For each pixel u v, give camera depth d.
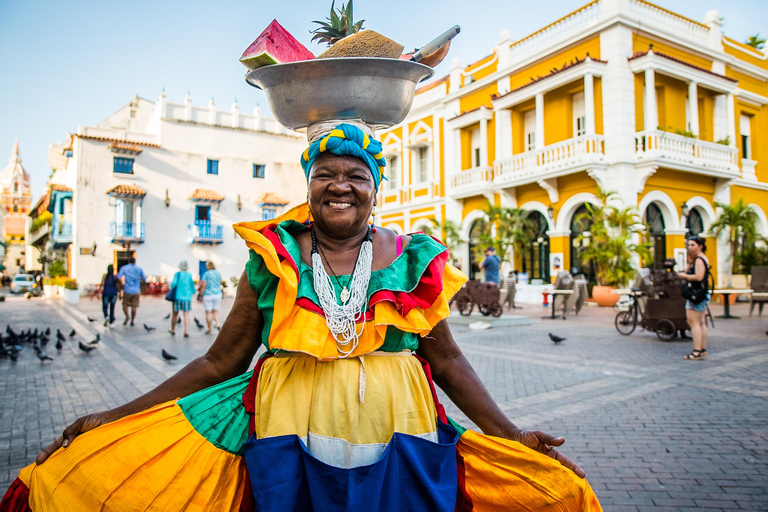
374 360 1.60
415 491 1.54
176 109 33.41
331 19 2.06
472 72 23.47
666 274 9.74
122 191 30.81
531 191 20.58
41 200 45.91
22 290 42.62
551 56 19.73
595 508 1.64
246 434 1.66
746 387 5.99
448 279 1.67
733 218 18.98
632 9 17.81
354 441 1.51
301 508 1.47
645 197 17.91
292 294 1.51
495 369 7.24
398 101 1.70
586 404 5.39
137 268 13.66
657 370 7.01
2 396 5.93
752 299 13.77
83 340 10.93
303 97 1.65
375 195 1.70
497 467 1.71
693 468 3.73
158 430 1.64
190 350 9.36
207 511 1.58
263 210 35.38
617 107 17.44
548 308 17.25
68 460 1.65
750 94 21.77
